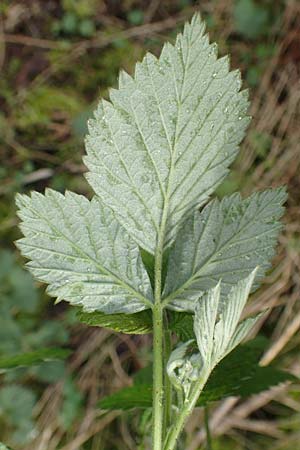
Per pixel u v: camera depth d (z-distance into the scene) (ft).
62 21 3.52
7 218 3.23
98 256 1.21
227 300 1.10
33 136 3.38
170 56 1.20
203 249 1.23
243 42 3.41
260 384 1.63
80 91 3.43
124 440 2.88
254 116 3.28
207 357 1.12
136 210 1.22
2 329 3.05
